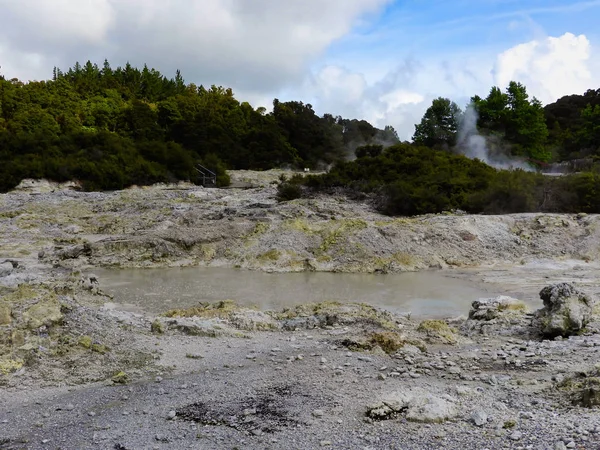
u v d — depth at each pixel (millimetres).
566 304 12555
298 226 26500
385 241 24750
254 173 62062
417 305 17047
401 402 7816
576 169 56188
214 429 7250
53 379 9531
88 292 17875
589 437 6289
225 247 25531
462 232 26031
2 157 51750
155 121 78188
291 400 8266
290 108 89562
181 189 44906
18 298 12352
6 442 7059
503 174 36438
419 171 38844
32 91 76250
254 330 13320
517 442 6355
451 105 70875
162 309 16453
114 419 7715
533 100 67562
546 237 26391
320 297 18234
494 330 13148
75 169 50406
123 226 31656
